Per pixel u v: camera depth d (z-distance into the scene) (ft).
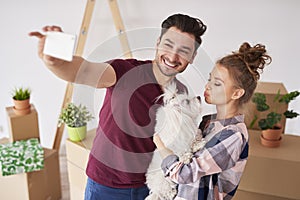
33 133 6.61
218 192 3.68
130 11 6.95
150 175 3.58
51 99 7.98
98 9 7.02
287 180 4.88
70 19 7.18
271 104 5.62
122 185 3.66
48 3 7.12
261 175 4.96
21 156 5.97
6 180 6.16
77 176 6.02
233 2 6.47
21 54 7.64
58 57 2.40
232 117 3.61
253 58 3.65
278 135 5.12
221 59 3.68
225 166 3.46
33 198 6.20
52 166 6.63
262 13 6.44
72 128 5.68
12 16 7.32
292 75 6.79
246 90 3.58
